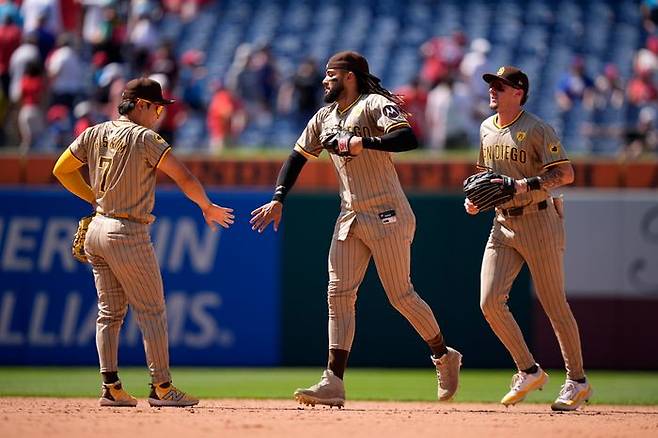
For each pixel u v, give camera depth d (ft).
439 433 69.82
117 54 186.70
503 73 84.23
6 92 173.99
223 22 255.70
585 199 142.92
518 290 142.92
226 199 144.56
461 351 143.02
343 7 257.14
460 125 165.07
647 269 141.90
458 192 144.25
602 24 247.91
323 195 144.15
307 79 190.90
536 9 252.83
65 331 143.95
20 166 147.74
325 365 143.33
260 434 68.33
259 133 195.31
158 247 144.25
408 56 240.94
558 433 70.64
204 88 213.66
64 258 144.36
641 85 197.16
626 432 71.92
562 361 142.41
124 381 126.41
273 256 144.56
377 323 144.36
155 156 81.66
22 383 122.52
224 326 144.36
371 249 83.30
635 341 142.00
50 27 185.26
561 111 203.41
